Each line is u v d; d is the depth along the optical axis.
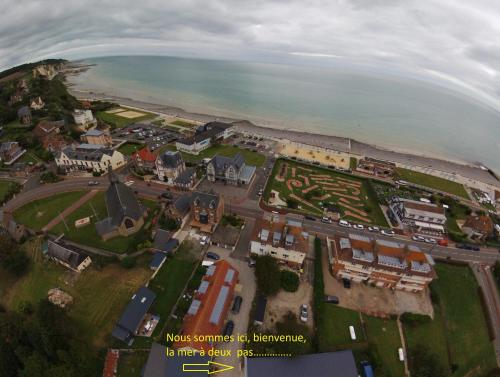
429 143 196.00
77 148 122.31
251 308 65.81
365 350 59.28
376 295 71.44
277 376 52.34
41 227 86.12
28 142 134.12
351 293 71.44
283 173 128.50
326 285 73.00
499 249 91.12
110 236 82.31
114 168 121.12
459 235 93.62
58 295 64.81
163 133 170.25
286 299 68.75
